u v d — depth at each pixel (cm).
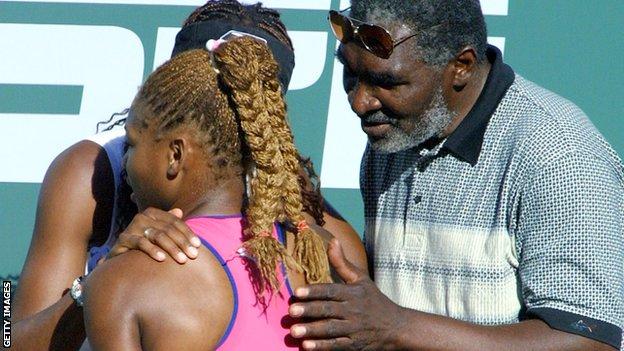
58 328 947
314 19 1739
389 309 930
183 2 1772
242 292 841
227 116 870
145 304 823
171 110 866
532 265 1016
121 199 1027
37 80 1725
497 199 1039
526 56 1691
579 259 996
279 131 889
